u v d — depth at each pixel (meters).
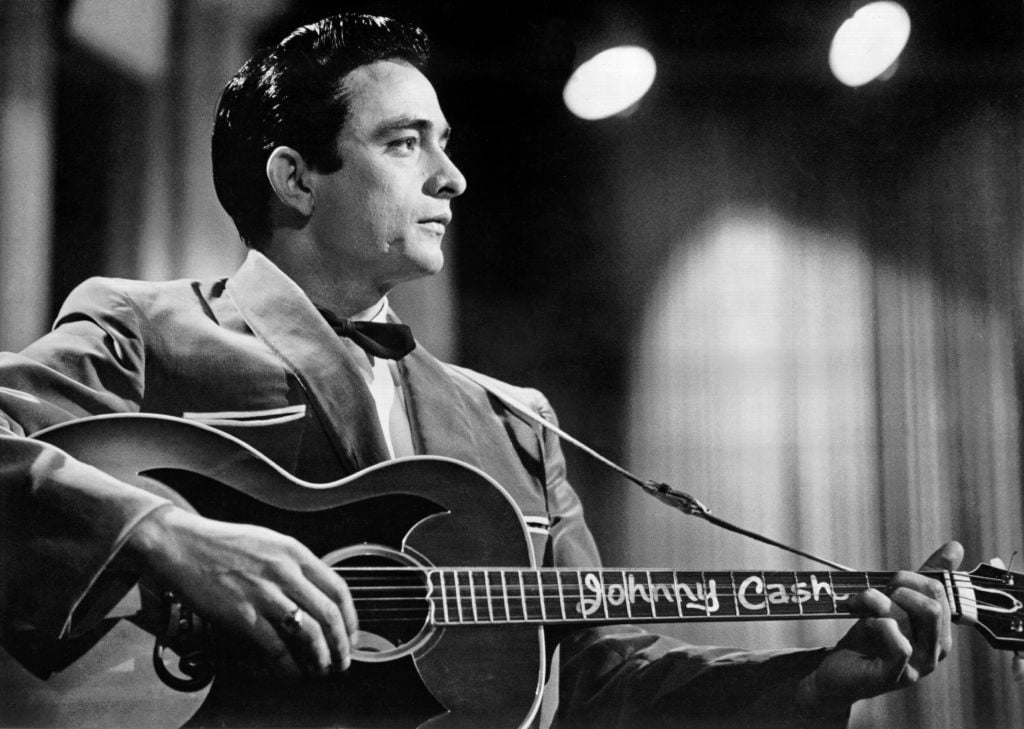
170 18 2.22
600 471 2.56
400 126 1.99
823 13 2.67
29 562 1.45
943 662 2.58
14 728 1.44
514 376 2.53
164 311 1.86
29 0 2.15
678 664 1.99
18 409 1.61
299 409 1.85
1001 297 2.71
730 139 2.69
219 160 2.04
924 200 2.73
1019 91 2.78
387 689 1.60
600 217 2.62
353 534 1.65
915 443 2.66
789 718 1.86
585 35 2.59
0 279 2.08
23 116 2.13
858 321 2.69
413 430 2.00
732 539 2.59
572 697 2.03
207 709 1.50
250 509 1.61
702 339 2.63
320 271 2.00
